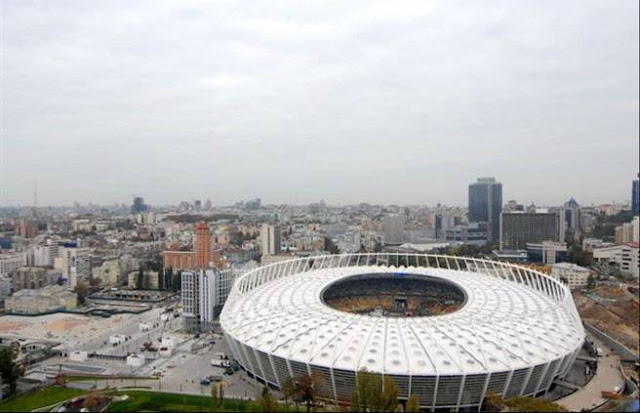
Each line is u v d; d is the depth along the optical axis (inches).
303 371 7362.2
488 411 7096.5
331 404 7377.0
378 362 7037.4
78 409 7603.4
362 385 6501.0
